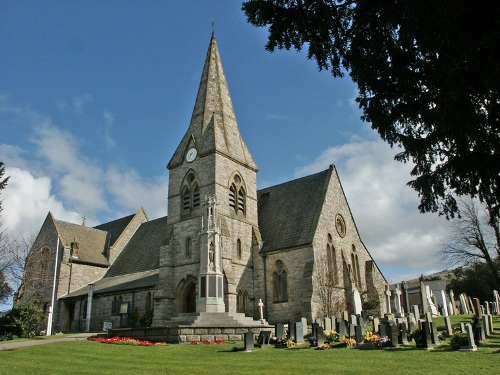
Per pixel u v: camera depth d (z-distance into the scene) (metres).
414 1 11.13
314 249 42.28
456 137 12.90
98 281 58.72
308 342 26.92
